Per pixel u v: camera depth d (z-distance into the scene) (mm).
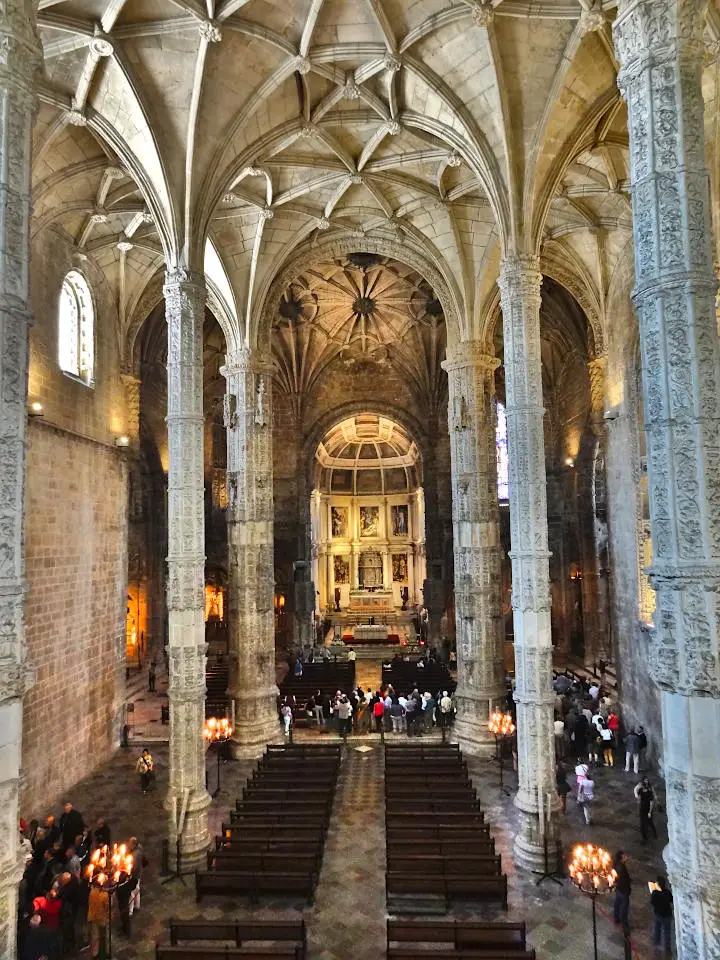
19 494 6742
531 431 15062
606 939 11711
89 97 14953
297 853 13750
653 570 6859
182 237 15648
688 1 7137
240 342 23531
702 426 6695
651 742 20484
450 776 17891
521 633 14766
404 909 12727
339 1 13766
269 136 16938
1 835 6398
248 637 23125
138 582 35000
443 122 16359
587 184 19438
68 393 20359
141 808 18109
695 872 6336
